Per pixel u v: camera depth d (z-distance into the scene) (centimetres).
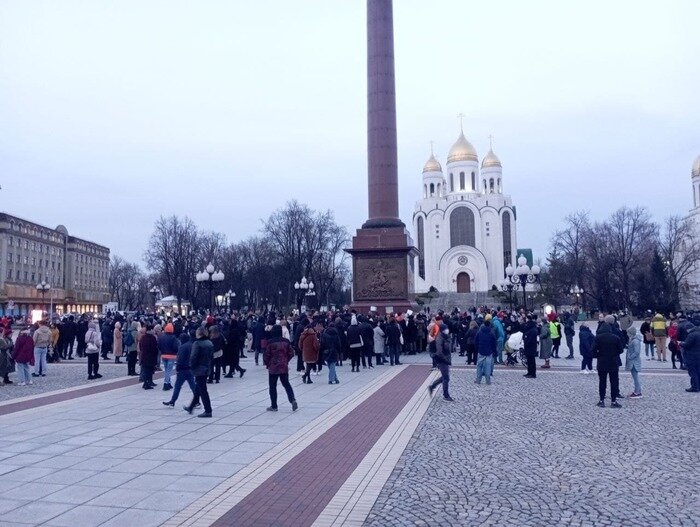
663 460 977
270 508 746
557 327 2984
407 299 3559
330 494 802
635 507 745
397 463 965
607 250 7850
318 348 2050
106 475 895
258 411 1456
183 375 1488
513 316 3356
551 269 8769
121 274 15212
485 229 11856
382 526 684
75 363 2823
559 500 773
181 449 1060
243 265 9256
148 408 1515
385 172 3662
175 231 8225
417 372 2322
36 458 998
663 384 1952
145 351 1895
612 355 1505
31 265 10681
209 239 9225
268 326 2605
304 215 8344
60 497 791
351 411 1448
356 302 3609
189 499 783
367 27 3766
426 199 12444
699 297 8981
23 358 2044
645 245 7831
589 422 1305
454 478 877
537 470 920
